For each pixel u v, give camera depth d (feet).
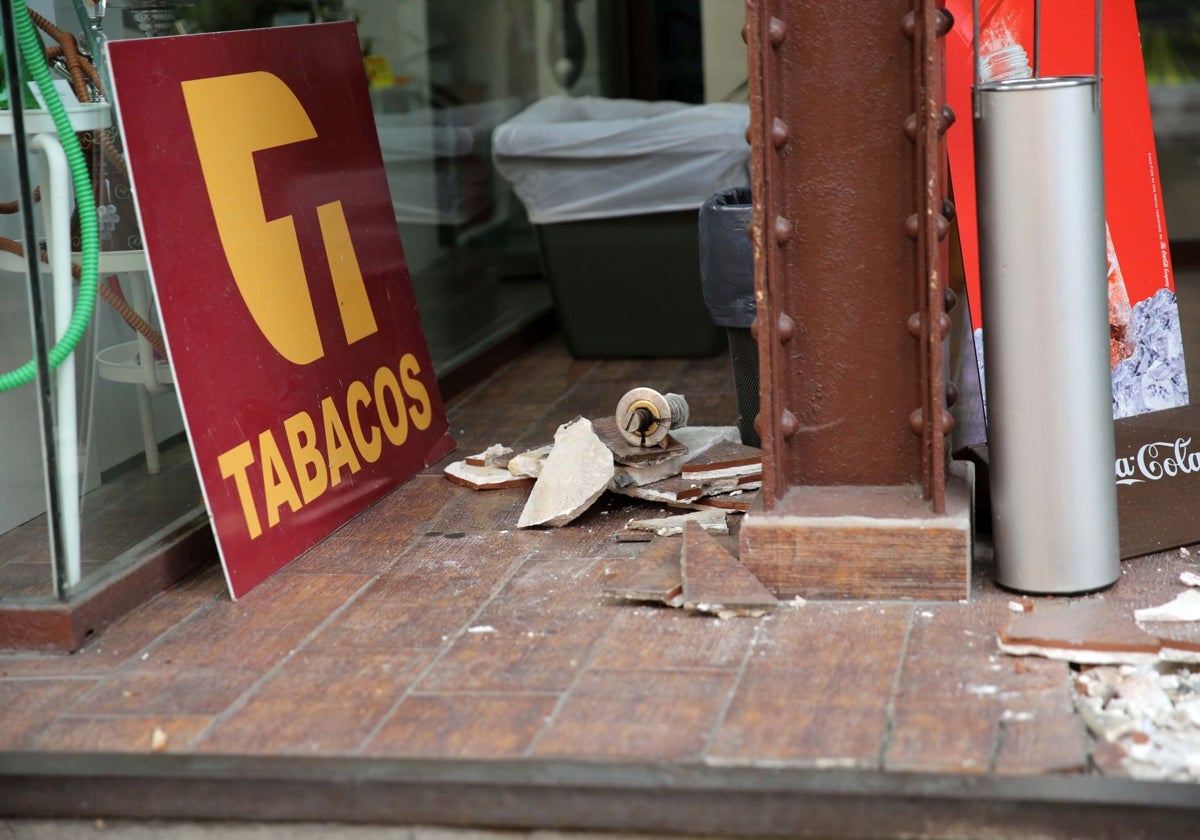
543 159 14.93
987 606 7.77
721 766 6.13
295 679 7.34
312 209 10.26
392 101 13.21
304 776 6.31
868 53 7.70
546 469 10.00
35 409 8.20
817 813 5.96
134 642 7.98
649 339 15.31
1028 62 9.43
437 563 9.01
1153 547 8.41
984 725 6.37
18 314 8.32
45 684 7.47
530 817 6.20
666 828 6.10
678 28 19.48
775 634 7.52
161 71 8.65
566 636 7.66
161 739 6.69
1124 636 7.04
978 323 9.36
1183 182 24.20
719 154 14.49
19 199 7.85
